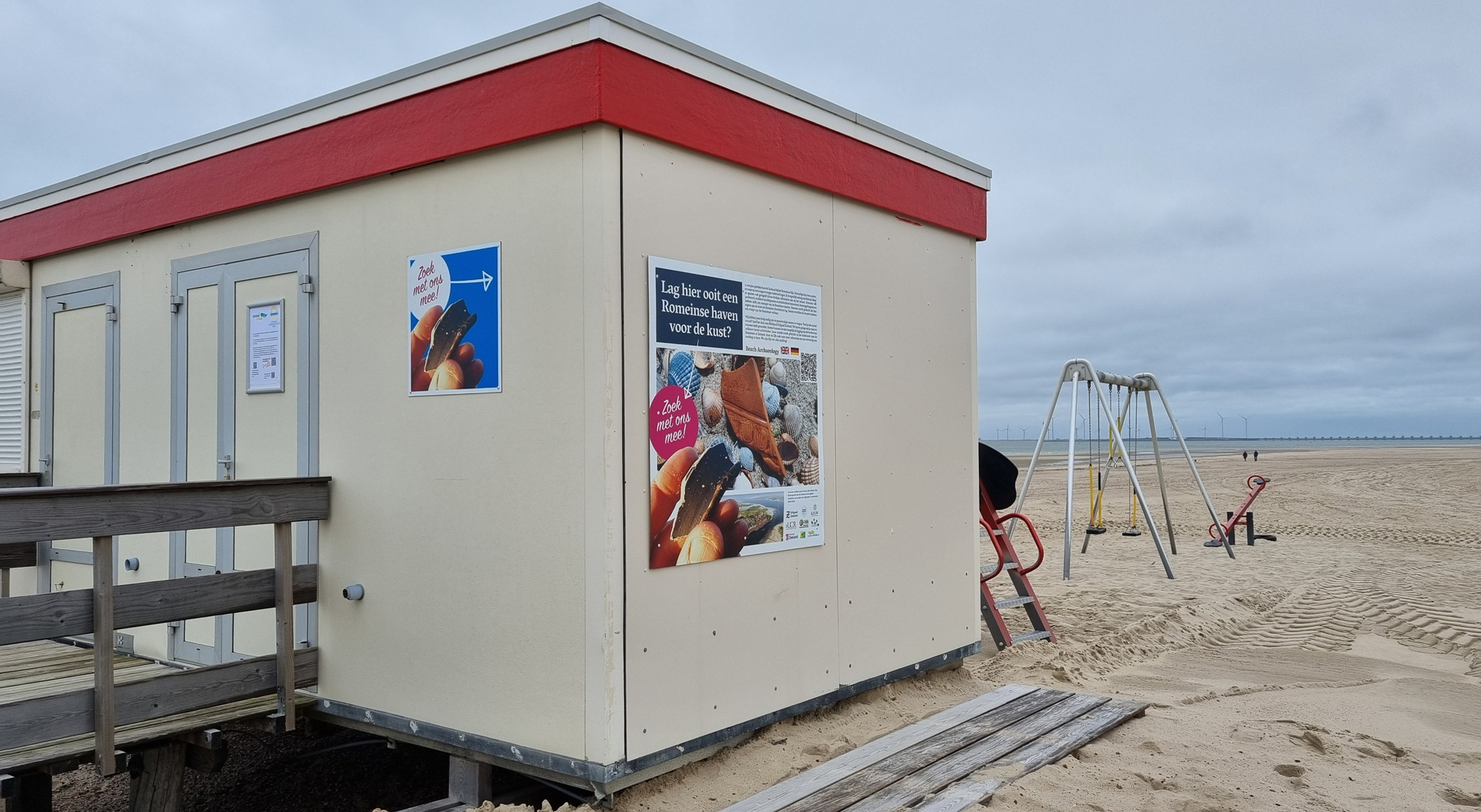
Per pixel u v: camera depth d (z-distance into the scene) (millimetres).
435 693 4125
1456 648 7617
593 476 3648
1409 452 64312
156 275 5402
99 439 5750
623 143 3736
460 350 4062
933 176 5578
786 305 4527
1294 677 6488
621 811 3680
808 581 4633
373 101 4344
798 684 4551
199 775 5203
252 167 4840
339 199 4520
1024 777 4000
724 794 3861
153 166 5359
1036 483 29438
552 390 3781
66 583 5969
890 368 5242
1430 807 3865
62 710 3664
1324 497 23344
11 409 6410
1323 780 4137
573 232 3723
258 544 4852
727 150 4176
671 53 3932
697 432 4027
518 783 4402
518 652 3859
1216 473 33844
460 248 4074
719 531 4121
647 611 3787
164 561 5367
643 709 3752
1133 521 15375
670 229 3939
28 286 6270
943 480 5680
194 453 5164
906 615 5312
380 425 4332
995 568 7148
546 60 3770
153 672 4980
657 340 3855
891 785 3863
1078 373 11367
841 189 4848
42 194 6078
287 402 4711
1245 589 10156
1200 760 4348
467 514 4035
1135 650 7242
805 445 4621
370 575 4355
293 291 4707
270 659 4324
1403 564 12352
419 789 4910
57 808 4957
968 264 5949
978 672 6176
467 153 4027
